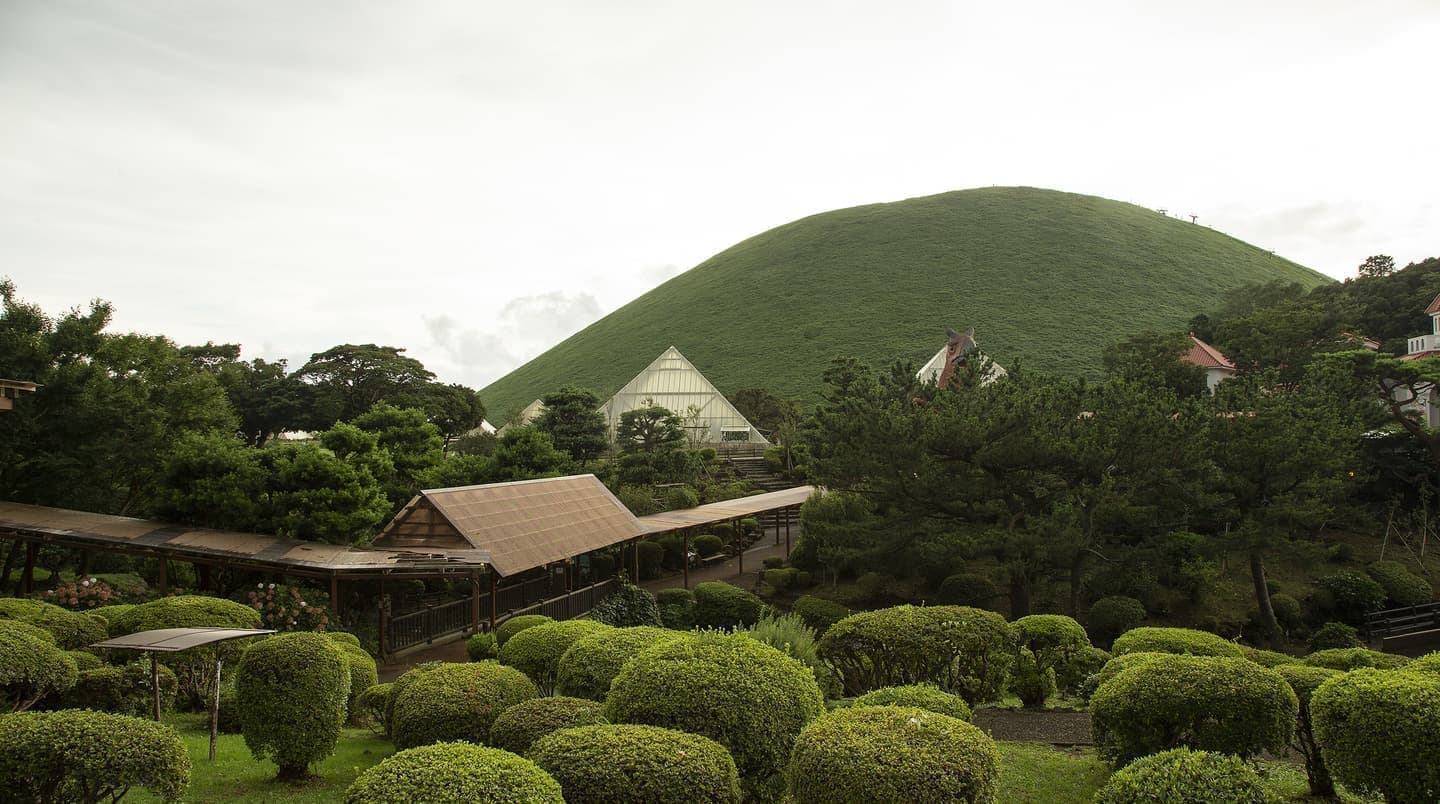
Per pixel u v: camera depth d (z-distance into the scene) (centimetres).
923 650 1171
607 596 2352
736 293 11719
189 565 2245
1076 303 9669
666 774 576
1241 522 2420
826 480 2658
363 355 6069
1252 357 4594
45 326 2283
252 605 1639
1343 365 2972
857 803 593
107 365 2348
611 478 3919
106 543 1770
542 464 3238
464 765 533
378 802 503
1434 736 693
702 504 3903
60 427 2125
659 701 698
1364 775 730
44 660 932
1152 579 2495
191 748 1002
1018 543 2267
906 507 2536
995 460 2428
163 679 1130
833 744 632
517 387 11162
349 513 1959
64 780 613
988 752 645
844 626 1230
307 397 5812
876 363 8725
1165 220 12975
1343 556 2842
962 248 11506
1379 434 3183
